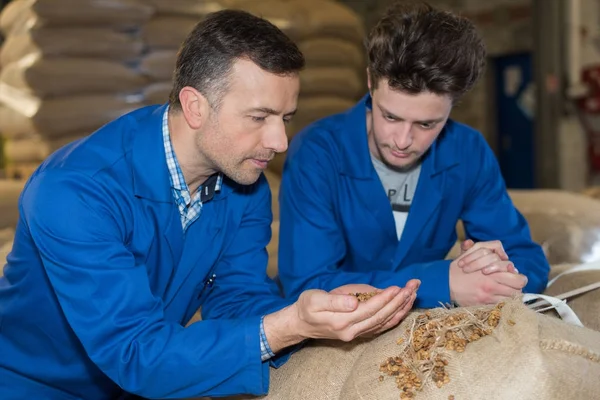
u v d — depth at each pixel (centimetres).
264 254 158
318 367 135
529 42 639
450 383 113
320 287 156
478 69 143
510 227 175
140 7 313
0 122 333
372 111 151
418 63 134
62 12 304
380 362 124
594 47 597
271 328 127
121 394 158
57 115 311
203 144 132
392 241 169
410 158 149
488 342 117
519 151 687
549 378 108
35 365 145
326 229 162
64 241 125
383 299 121
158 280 142
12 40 333
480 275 147
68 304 126
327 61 365
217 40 127
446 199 171
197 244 146
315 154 165
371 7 723
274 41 126
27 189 132
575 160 607
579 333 121
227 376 126
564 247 239
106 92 319
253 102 126
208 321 129
